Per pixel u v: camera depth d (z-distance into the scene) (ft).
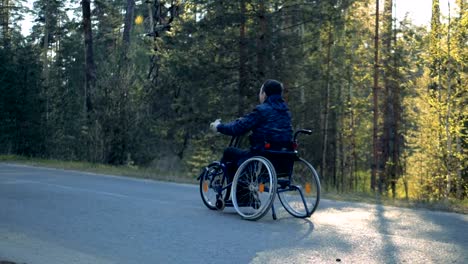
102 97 79.10
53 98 93.56
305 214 26.27
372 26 112.27
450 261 18.19
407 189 110.11
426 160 98.73
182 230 23.17
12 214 27.20
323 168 105.81
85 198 33.01
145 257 18.90
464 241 21.12
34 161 74.13
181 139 88.89
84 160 81.25
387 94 117.50
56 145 90.84
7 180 44.04
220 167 27.45
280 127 25.43
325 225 24.30
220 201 27.55
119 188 38.81
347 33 97.09
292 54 79.20
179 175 52.90
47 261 18.57
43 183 41.68
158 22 103.71
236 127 25.46
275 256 18.80
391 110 125.29
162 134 84.99
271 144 25.26
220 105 80.33
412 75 117.19
